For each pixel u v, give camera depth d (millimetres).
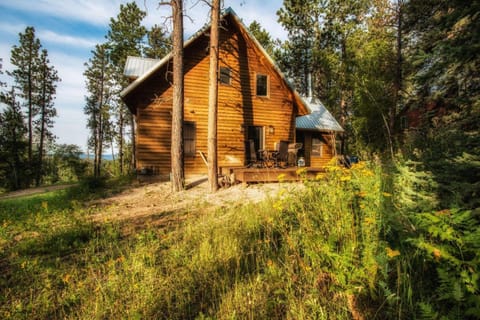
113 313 2121
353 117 16312
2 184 22219
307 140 15281
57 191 9367
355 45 19047
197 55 10508
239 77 11336
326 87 23891
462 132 3670
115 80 26141
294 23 21266
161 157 10000
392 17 13656
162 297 2318
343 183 3250
